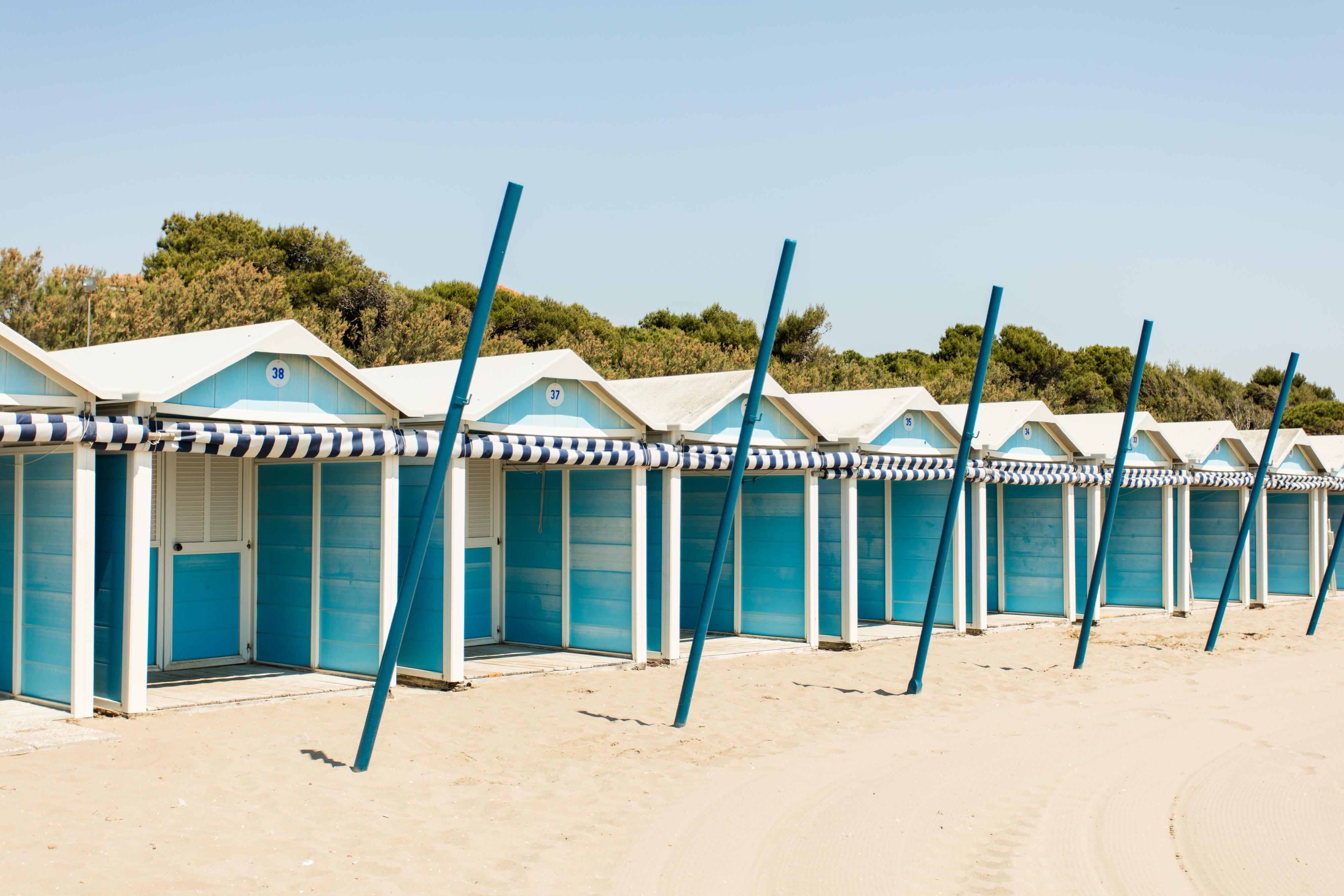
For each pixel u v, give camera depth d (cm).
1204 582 2255
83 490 886
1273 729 1033
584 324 4509
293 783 739
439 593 1105
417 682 1112
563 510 1373
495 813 700
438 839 643
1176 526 2033
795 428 1485
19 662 948
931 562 1727
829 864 634
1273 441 1575
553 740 904
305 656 1163
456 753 841
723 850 650
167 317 2350
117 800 677
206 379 952
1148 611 2002
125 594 912
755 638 1548
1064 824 728
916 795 786
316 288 3528
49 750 791
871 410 1598
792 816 723
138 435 891
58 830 614
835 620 1505
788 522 1530
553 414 1205
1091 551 1919
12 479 959
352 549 1120
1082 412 5112
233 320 2525
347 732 890
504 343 3244
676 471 1313
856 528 1504
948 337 5825
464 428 1121
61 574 907
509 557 1434
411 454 1072
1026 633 1703
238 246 3900
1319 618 2014
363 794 724
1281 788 828
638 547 1286
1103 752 934
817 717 1038
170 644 1156
